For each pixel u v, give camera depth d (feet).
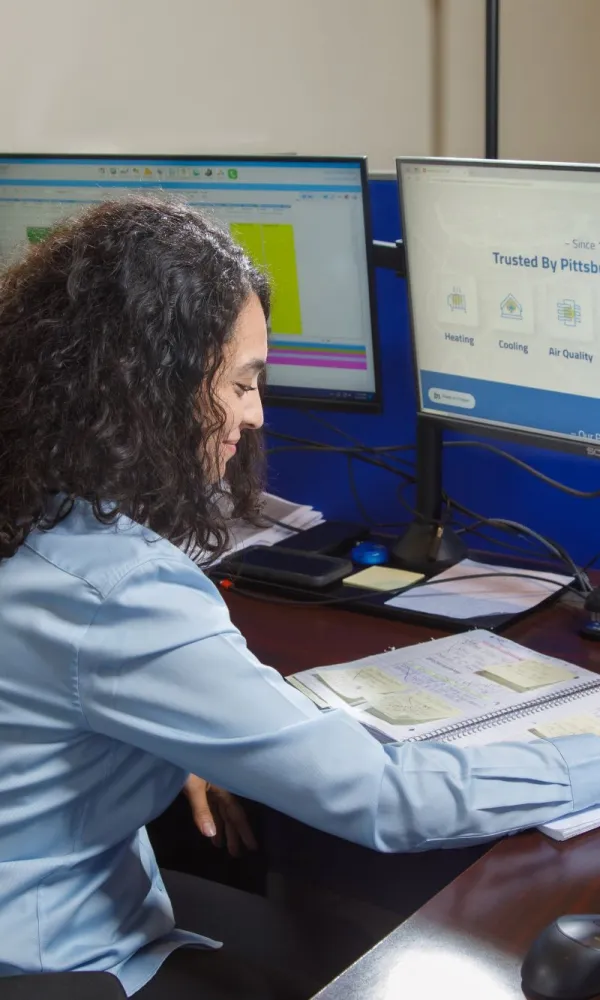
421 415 5.23
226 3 8.73
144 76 8.19
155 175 5.42
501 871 2.99
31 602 2.92
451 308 4.84
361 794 2.96
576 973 2.39
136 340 2.95
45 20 7.36
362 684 4.05
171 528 3.15
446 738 3.58
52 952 3.01
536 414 4.76
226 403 3.22
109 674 2.86
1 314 3.10
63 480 2.96
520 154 12.53
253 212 5.26
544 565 5.22
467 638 4.46
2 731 2.97
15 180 5.79
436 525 5.37
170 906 3.51
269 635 4.71
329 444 6.01
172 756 2.93
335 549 5.53
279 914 3.88
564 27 12.69
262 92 9.27
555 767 3.20
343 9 9.92
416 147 11.19
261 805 4.48
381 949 2.67
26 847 3.01
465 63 11.57
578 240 4.26
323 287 5.29
